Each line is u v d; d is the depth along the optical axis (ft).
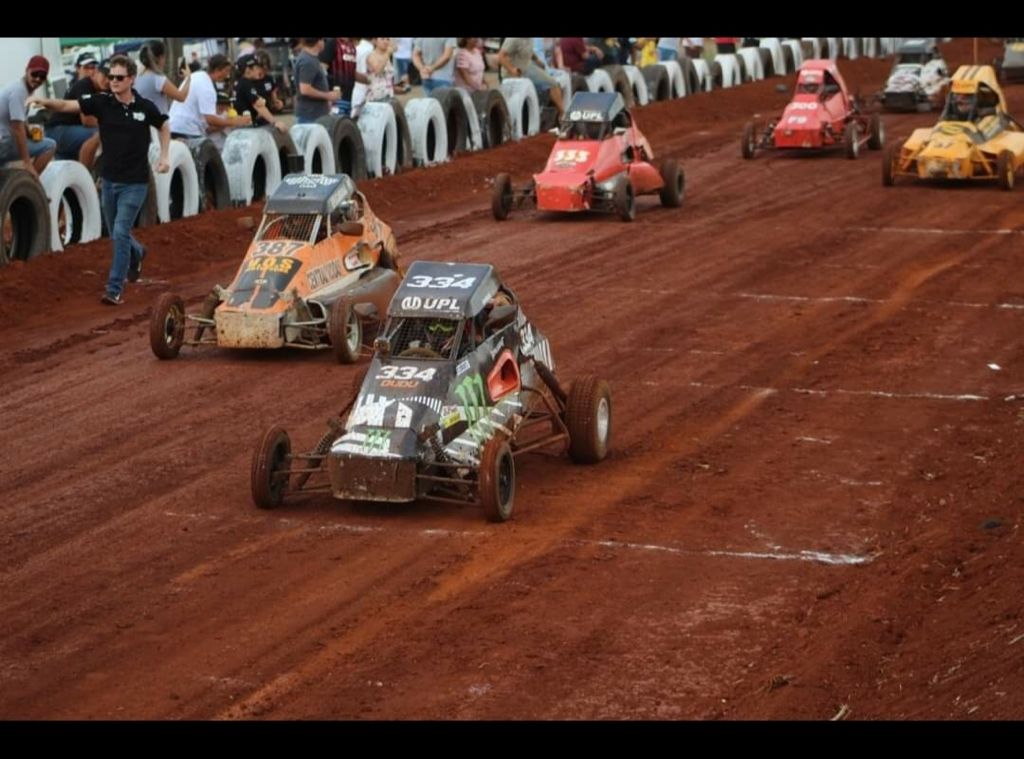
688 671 39.58
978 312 81.46
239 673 40.01
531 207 121.70
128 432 63.00
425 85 148.87
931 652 39.65
